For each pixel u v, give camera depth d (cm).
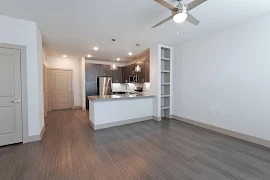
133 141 288
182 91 434
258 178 175
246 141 284
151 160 217
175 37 370
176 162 212
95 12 237
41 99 318
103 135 321
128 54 561
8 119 261
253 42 271
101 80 657
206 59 360
